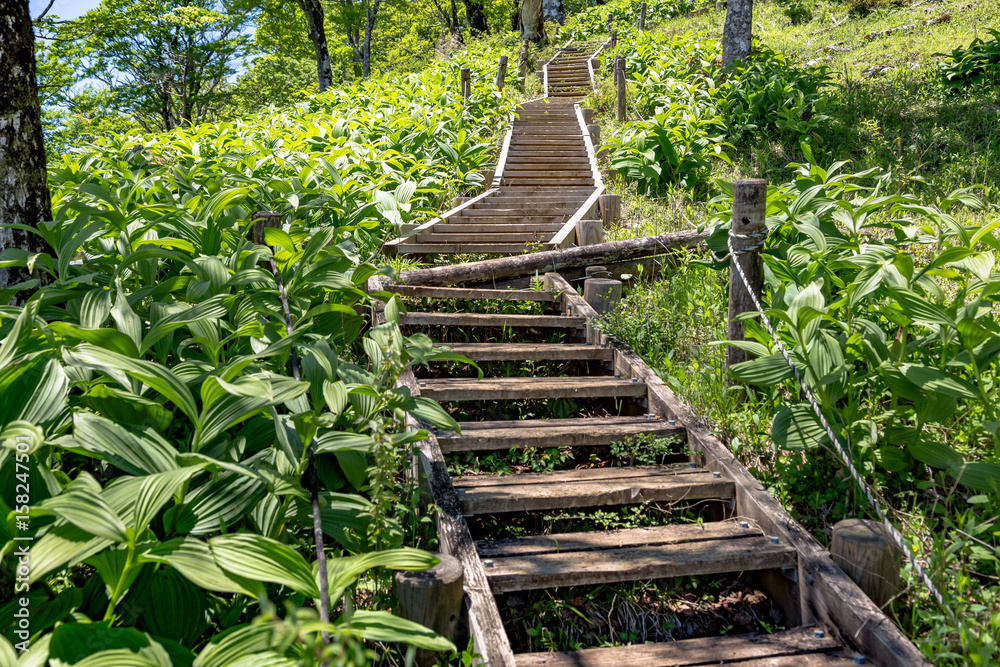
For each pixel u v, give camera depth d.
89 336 2.64
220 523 2.25
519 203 8.30
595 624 2.69
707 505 3.30
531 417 4.21
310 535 2.80
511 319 4.80
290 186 5.39
